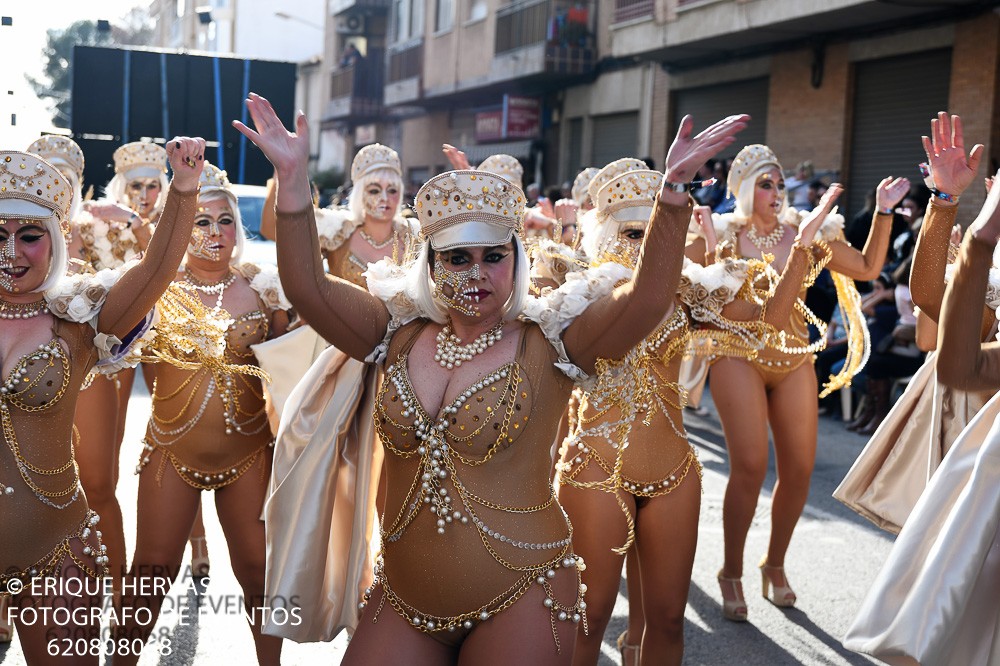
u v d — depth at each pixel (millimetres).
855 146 14992
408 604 3043
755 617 5277
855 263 5594
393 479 3107
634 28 17672
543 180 23375
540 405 3049
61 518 3359
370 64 32719
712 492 7555
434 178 2998
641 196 4363
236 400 4355
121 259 5508
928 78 13758
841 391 10758
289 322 4695
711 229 4883
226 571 5699
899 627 3223
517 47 22516
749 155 5793
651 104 19281
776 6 14422
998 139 12688
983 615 3281
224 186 4578
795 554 6234
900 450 4488
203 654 4637
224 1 46031
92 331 3424
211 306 4520
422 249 3113
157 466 4340
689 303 4281
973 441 3342
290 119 14422
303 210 3027
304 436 3902
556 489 4145
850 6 13227
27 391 3258
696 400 5766
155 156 6164
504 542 2971
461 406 2988
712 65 17625
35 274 3297
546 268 4246
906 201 10859
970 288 3041
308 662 4633
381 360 3254
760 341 4523
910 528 3359
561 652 2980
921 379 4418
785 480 5391
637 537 4098
